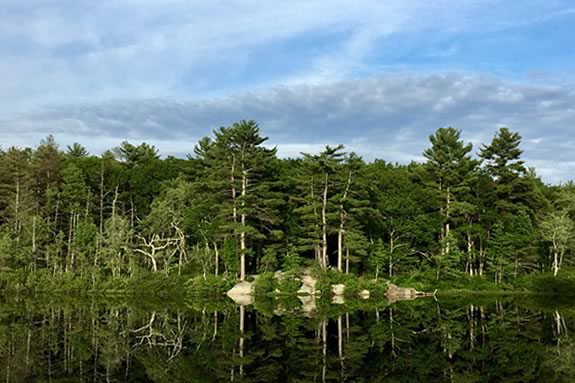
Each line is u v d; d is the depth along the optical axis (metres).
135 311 50.75
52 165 84.69
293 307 54.84
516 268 75.88
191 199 77.31
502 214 77.50
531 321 41.34
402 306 55.16
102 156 94.94
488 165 81.19
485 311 49.50
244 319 43.56
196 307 54.94
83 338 33.12
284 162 86.56
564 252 78.81
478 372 22.95
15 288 67.19
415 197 78.62
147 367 24.25
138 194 89.50
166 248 75.88
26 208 76.62
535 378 21.86
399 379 21.59
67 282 68.00
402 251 75.12
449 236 74.00
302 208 71.31
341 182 72.50
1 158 87.31
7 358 26.47
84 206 83.56
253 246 77.50
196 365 24.75
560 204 85.56
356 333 34.72
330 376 22.23
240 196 71.44
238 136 73.19
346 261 73.50
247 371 23.27
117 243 70.56
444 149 79.88
